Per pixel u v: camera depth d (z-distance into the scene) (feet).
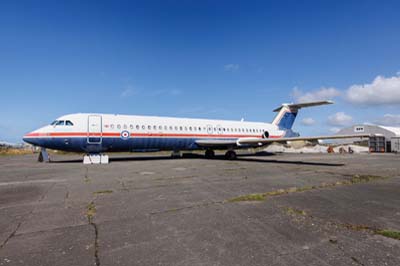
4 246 12.60
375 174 39.75
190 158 81.41
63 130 58.59
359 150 161.89
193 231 14.69
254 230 14.83
